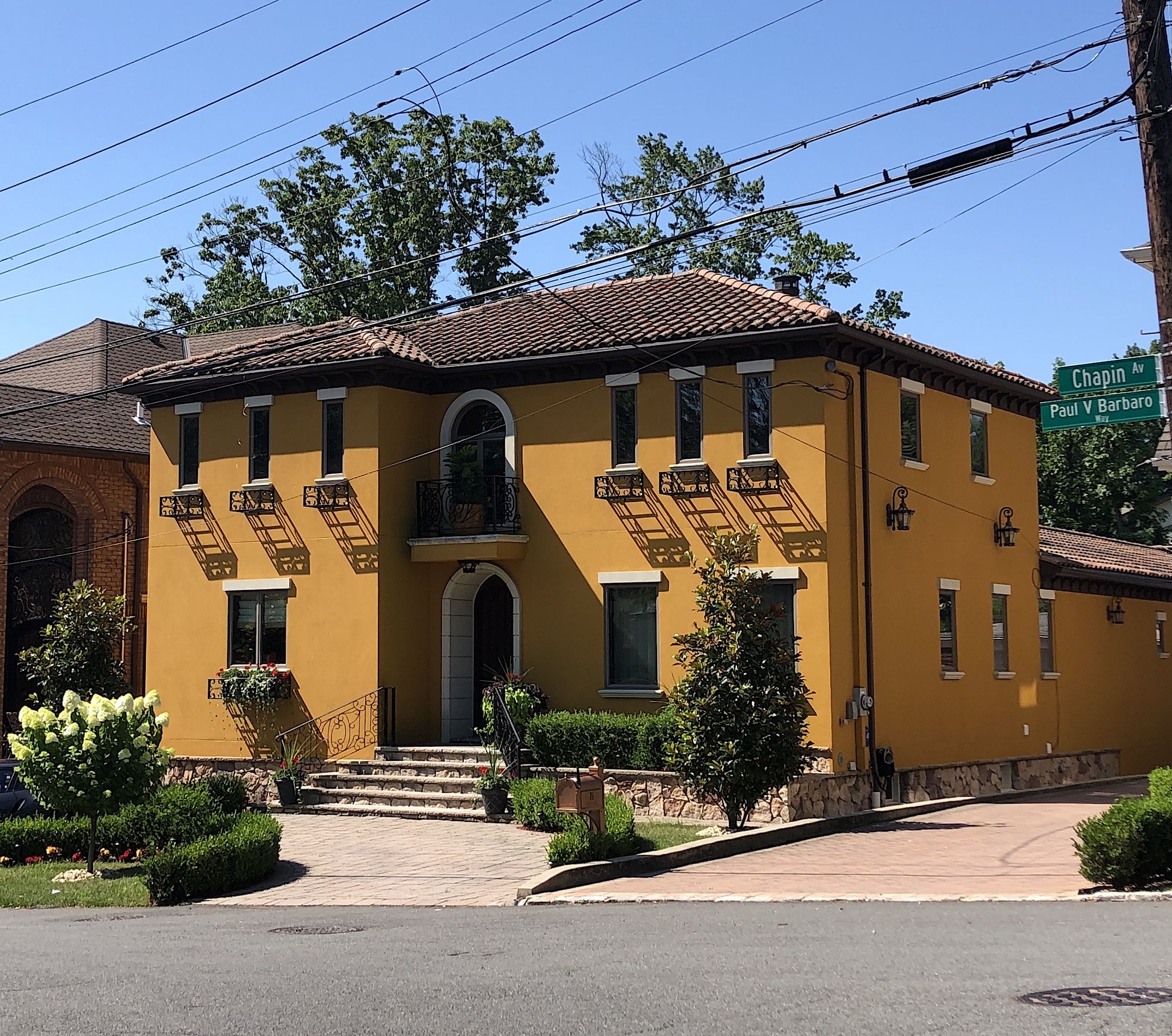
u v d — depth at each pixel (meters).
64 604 27.81
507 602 25.47
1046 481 44.25
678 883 15.42
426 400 25.67
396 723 24.55
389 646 24.56
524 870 16.97
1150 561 34.31
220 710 25.97
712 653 18.94
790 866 16.47
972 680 25.50
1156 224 14.06
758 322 22.11
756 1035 7.37
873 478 22.92
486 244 17.78
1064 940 10.36
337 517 25.02
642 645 23.34
